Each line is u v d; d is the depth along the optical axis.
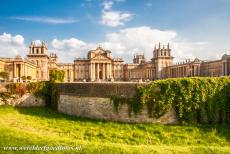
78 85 41.38
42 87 49.84
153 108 35.22
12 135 26.19
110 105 37.41
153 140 30.53
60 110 44.56
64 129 33.88
